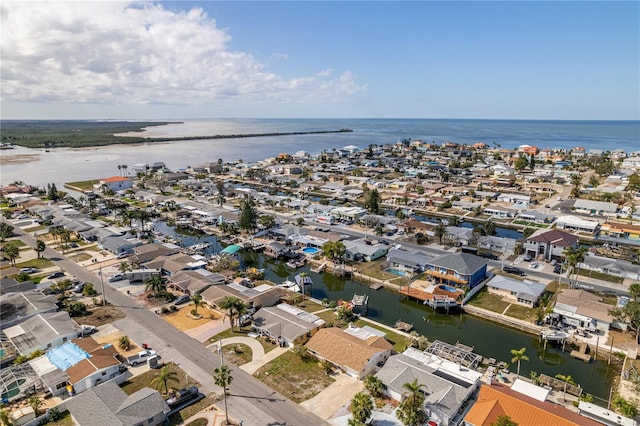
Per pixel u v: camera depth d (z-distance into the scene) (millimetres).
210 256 136750
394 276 119062
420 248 141375
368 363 72188
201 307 99250
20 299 95500
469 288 106562
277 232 155750
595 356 80750
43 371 70188
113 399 61281
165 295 104812
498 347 85812
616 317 86875
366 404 57125
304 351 77375
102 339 84125
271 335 83688
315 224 173625
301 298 105938
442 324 96250
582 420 56281
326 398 66312
